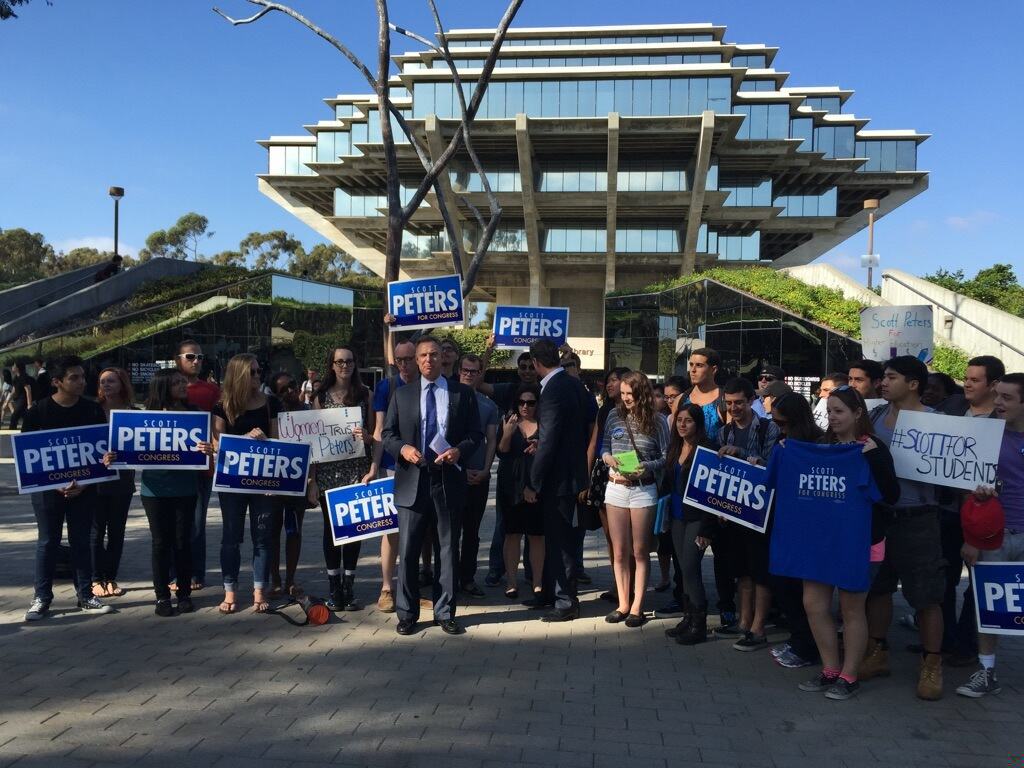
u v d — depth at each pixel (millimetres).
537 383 7227
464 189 47375
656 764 3871
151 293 30375
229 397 6277
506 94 45062
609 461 6387
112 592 6883
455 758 3867
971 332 20391
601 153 47562
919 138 56156
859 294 23844
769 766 3891
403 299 8594
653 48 47750
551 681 5004
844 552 4703
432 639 5824
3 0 13625
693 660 5520
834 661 4949
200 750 3891
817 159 49844
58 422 6250
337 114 54375
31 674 4926
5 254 73688
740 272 26562
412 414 5949
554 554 6465
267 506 6387
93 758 3777
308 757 3840
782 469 4996
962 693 4906
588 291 56469
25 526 10039
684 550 5945
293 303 30281
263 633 5859
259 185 60688
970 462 4781
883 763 3951
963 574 8055
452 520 6039
